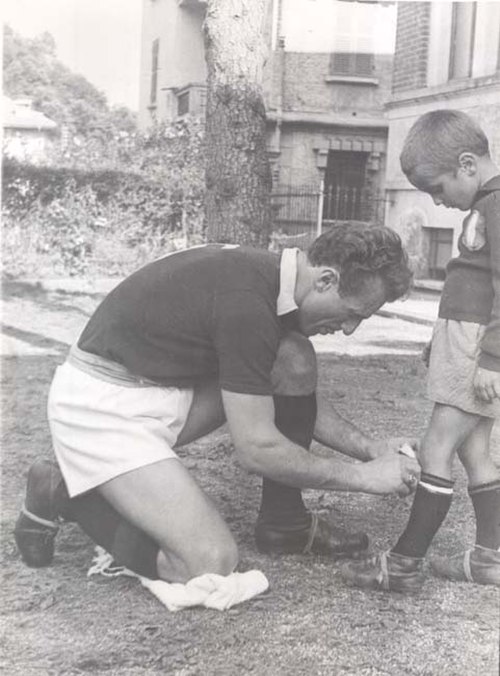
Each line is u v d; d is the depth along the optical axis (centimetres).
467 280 218
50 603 218
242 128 272
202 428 230
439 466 221
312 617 212
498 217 212
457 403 219
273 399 222
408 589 222
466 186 223
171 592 217
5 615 215
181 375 216
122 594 225
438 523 222
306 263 209
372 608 217
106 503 221
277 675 198
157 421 217
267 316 203
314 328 216
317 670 197
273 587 223
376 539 243
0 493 267
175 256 216
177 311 208
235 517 254
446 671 198
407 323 282
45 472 229
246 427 206
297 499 238
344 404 262
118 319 214
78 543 251
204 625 210
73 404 215
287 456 208
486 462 228
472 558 226
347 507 261
